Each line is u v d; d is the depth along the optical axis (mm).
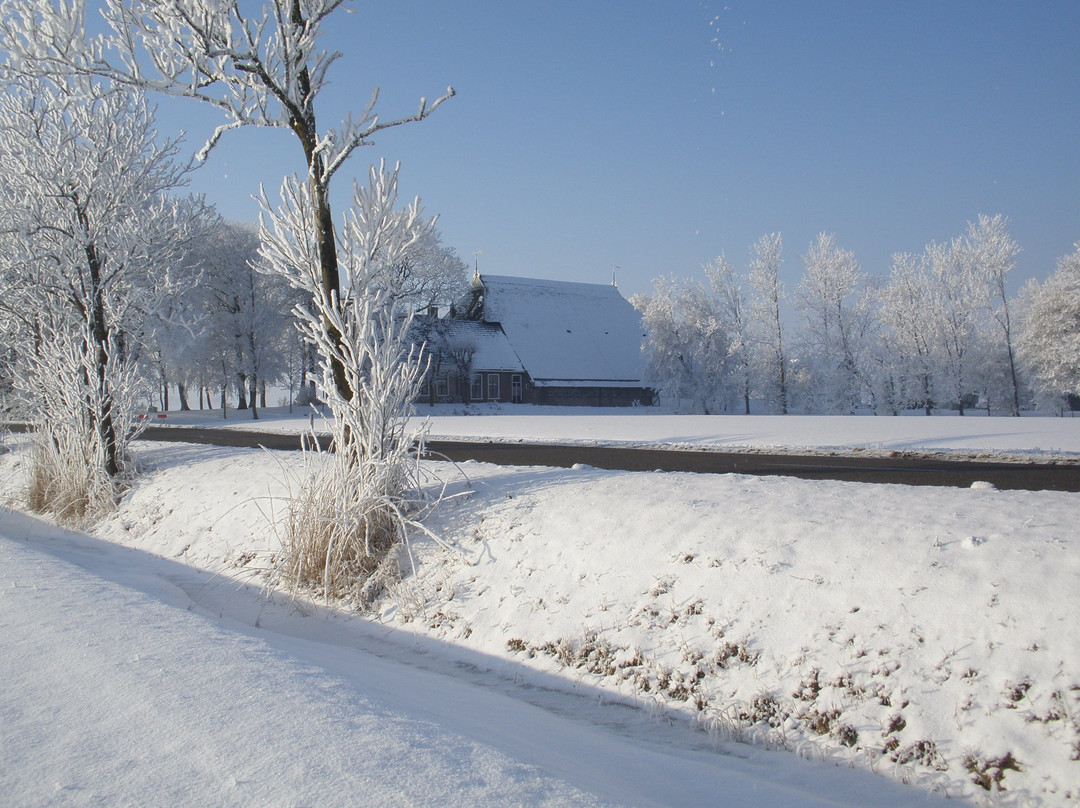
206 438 25703
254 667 3961
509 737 3715
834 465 13164
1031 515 5613
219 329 47969
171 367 43156
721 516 6594
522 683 5699
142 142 14508
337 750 2869
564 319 73625
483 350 65438
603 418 33344
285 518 8703
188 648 4293
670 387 54906
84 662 3959
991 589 4777
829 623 5098
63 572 6621
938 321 50781
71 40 8516
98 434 12875
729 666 5207
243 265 49281
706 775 3814
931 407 52375
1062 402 49031
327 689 3678
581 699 5387
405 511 8312
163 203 14836
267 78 8531
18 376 14820
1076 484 10062
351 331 8594
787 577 5562
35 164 13398
